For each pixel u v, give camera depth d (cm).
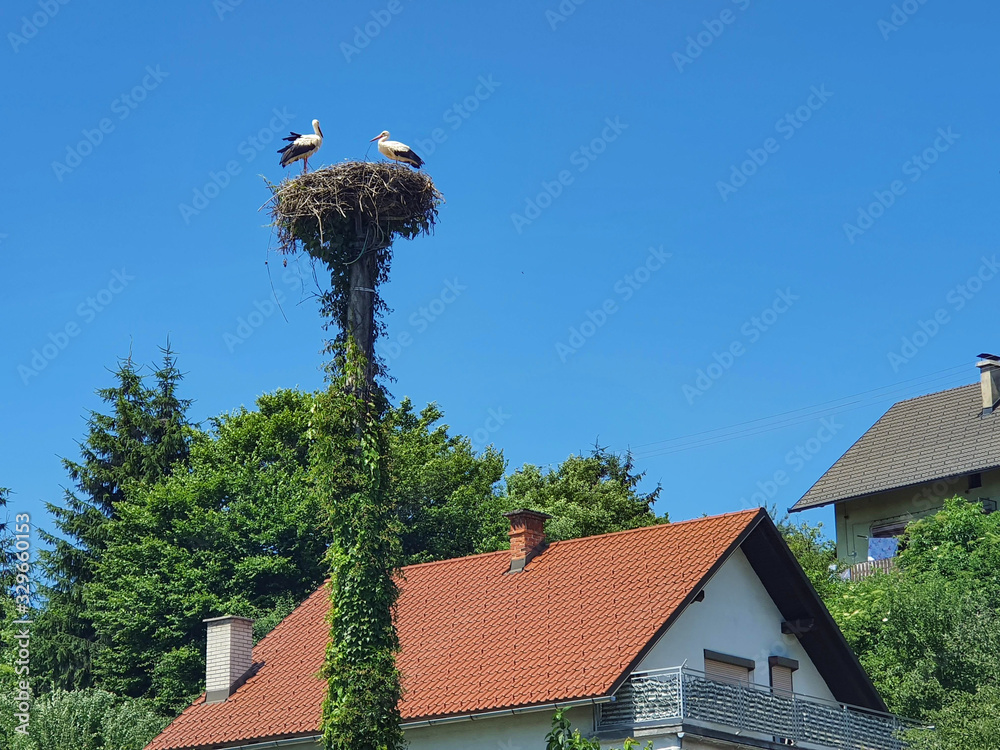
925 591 3391
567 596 2773
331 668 2205
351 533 2241
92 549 5459
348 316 2266
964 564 3931
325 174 2298
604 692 2348
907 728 2862
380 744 2159
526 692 2448
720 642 2755
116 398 5847
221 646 3047
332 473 2236
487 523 5250
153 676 4600
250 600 4794
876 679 3319
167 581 4844
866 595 3712
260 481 5088
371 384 2269
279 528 4881
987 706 2645
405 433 5688
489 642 2702
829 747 2706
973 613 3338
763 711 2573
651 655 2561
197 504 5053
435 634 2820
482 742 2517
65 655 5138
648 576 2719
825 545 6544
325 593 3322
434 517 5175
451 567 3142
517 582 2938
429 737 2578
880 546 5097
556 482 5697
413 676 2670
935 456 5344
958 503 4272
